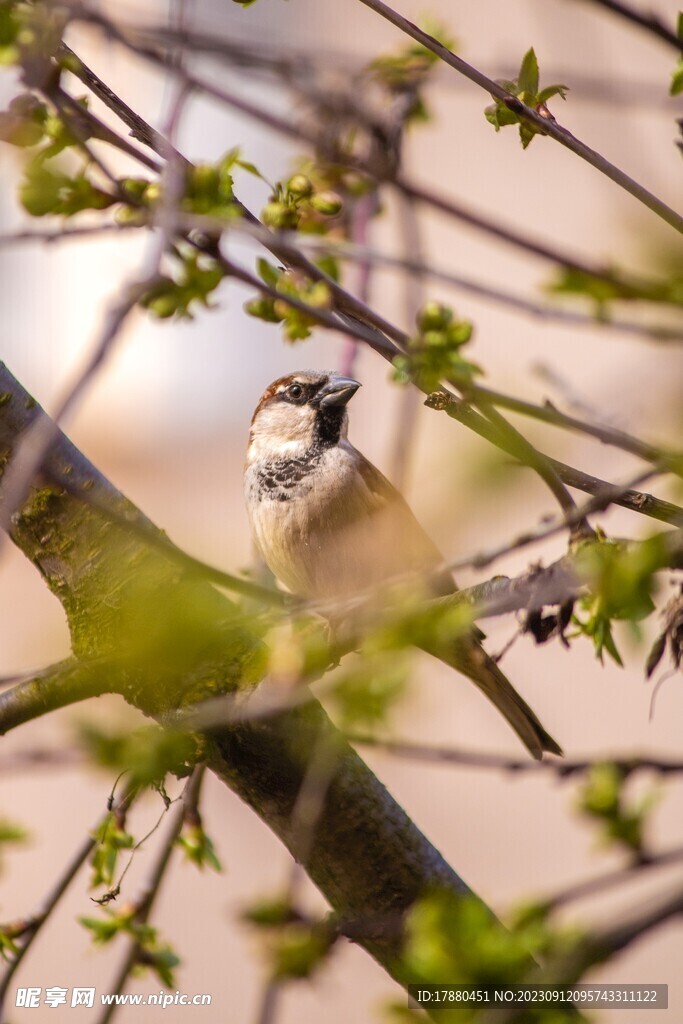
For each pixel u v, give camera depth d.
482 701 9.92
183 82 4.75
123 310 2.86
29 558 5.27
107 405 15.13
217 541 7.70
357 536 8.21
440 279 4.14
